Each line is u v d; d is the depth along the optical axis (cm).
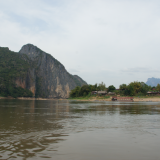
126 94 13200
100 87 15875
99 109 4188
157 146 1102
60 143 1145
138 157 915
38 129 1605
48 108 4525
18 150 995
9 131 1505
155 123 2000
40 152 969
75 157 902
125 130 1589
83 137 1313
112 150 1020
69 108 4556
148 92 13325
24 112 3316
